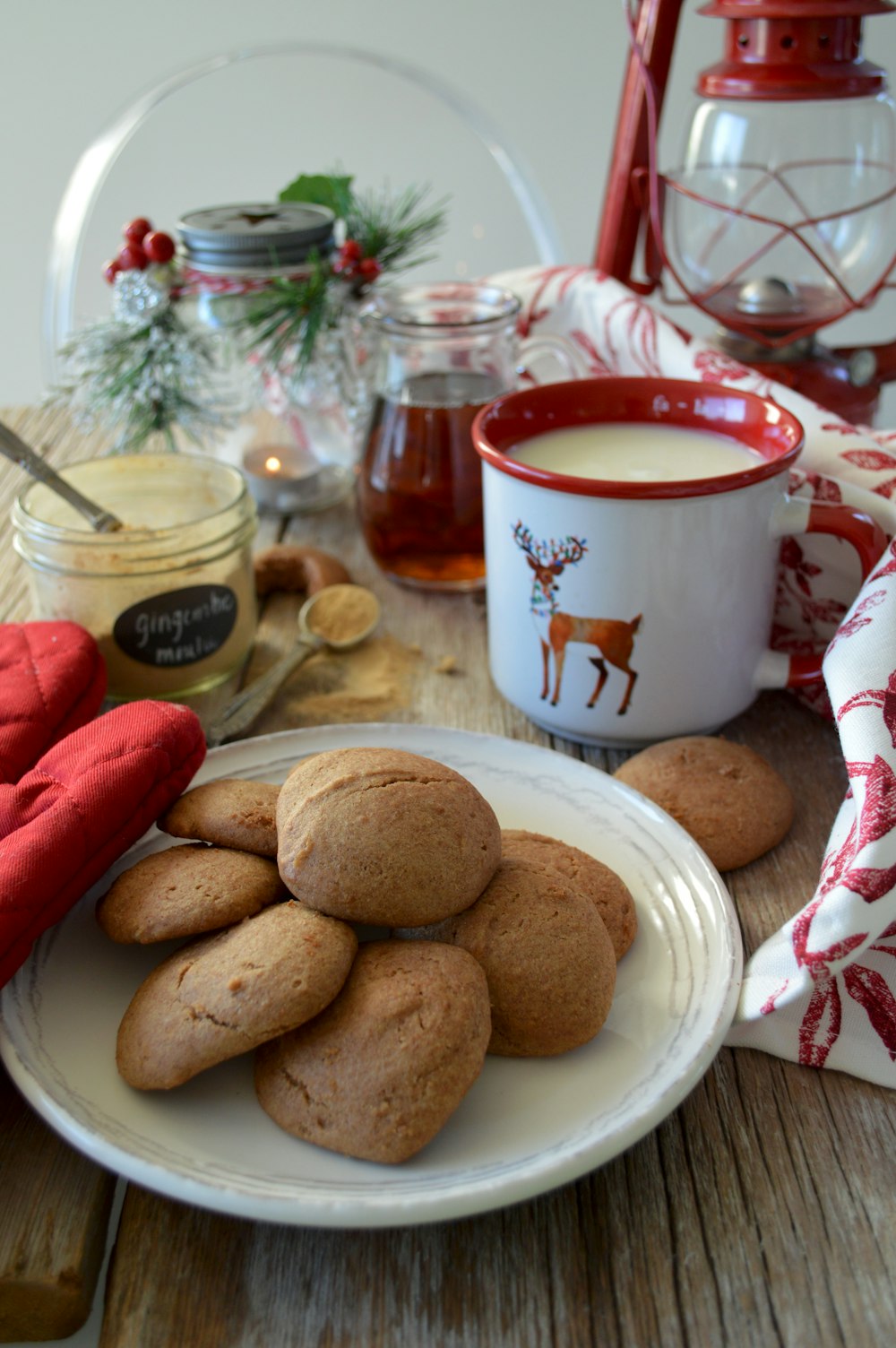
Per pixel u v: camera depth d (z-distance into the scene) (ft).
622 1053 1.72
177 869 1.82
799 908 2.12
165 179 5.31
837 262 3.44
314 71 5.19
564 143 6.08
